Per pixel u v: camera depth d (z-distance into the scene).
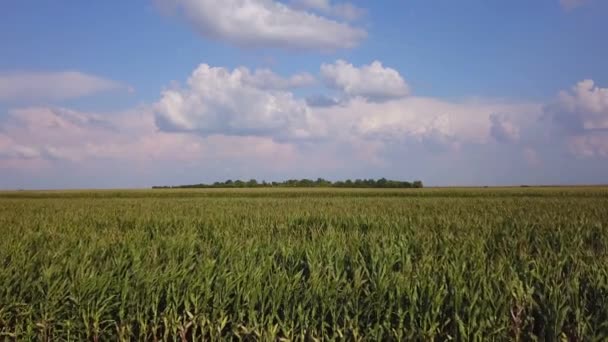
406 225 14.51
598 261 8.05
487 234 12.31
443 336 6.04
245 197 44.06
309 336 6.13
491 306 5.91
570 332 5.76
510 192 48.47
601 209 20.73
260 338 5.98
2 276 7.01
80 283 6.66
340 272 7.15
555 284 6.18
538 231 12.97
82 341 6.43
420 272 6.98
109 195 53.97
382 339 6.07
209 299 6.64
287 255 8.58
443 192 50.38
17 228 14.53
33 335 6.54
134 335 6.56
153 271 7.15
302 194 50.56
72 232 13.50
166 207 25.94
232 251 8.91
